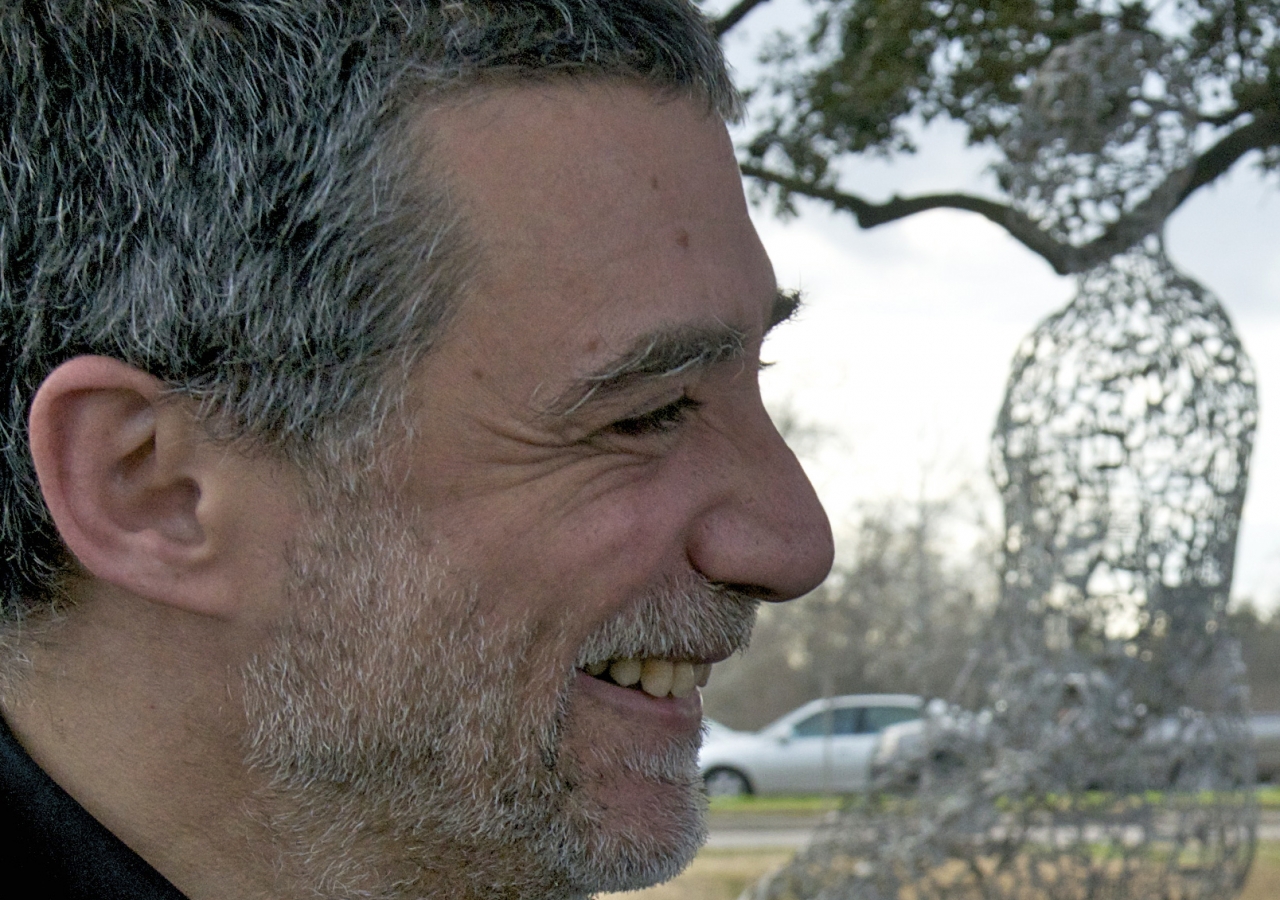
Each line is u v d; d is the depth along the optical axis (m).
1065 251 3.37
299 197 0.94
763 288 1.06
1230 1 3.81
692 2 1.06
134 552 0.96
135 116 0.95
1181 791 3.25
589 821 0.99
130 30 0.95
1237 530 3.30
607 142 0.98
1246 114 3.86
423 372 0.95
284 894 0.99
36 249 0.96
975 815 3.30
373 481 0.95
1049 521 3.29
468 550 0.96
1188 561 3.23
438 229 0.94
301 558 0.96
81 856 0.94
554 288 0.95
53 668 1.00
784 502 1.04
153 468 0.97
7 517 0.99
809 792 14.88
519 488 0.96
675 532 1.00
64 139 0.96
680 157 1.01
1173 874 3.21
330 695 0.97
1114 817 3.24
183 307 0.95
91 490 0.96
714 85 1.05
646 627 0.99
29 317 0.97
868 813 3.55
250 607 0.97
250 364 0.95
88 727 0.99
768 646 27.59
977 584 18.11
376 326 0.94
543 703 0.97
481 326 0.95
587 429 0.97
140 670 0.99
